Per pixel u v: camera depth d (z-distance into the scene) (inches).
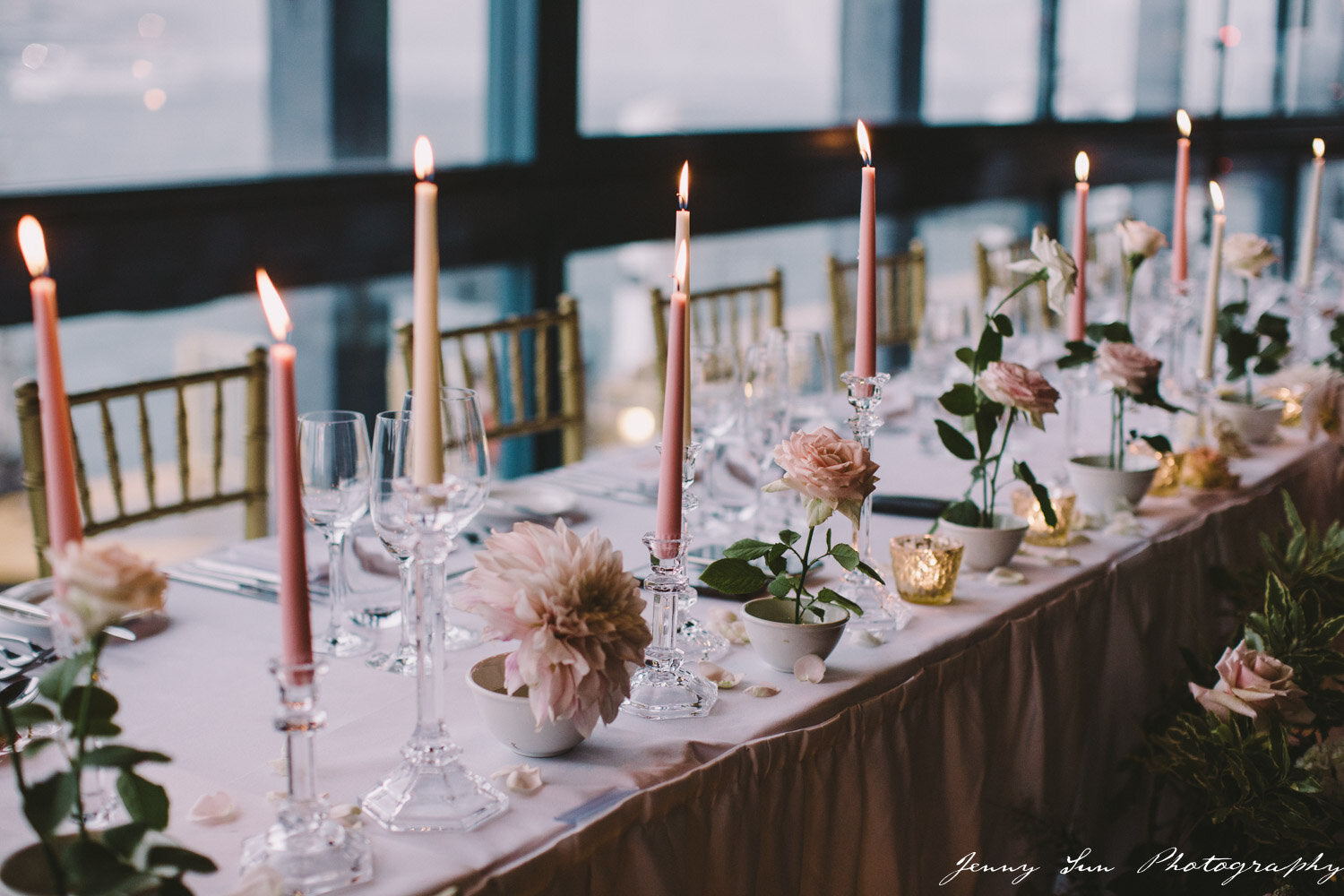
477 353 121.0
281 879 29.2
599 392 134.8
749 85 142.7
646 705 43.8
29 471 63.4
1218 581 67.4
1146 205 208.4
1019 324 88.2
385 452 38.7
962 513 60.8
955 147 171.3
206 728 42.4
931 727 52.0
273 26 100.6
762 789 43.0
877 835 48.6
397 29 109.8
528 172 121.0
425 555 35.0
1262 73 226.1
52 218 88.0
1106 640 64.2
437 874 33.5
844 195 156.9
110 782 35.6
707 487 68.7
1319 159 106.5
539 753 40.0
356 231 108.3
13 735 28.8
